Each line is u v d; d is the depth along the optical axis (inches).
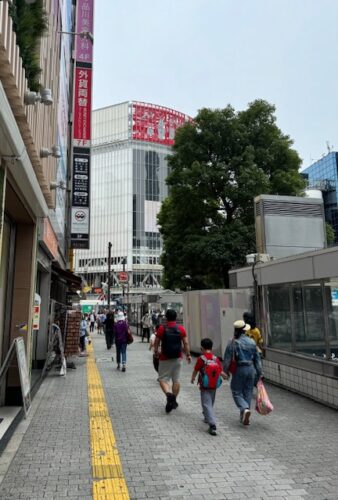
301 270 346.6
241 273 488.4
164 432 240.5
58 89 544.1
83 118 818.2
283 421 265.4
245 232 821.2
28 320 321.1
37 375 417.4
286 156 888.9
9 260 320.2
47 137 390.0
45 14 257.1
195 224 891.4
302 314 350.3
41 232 391.5
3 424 247.1
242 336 267.7
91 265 3794.3
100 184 3887.8
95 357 631.8
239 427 251.6
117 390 368.8
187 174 849.5
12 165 213.9
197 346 632.4
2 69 180.7
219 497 155.9
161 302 1035.9
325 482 170.2
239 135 852.6
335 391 294.5
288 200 599.8
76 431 241.0
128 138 3811.5
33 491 159.9
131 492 159.8
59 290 721.6
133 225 3678.6
